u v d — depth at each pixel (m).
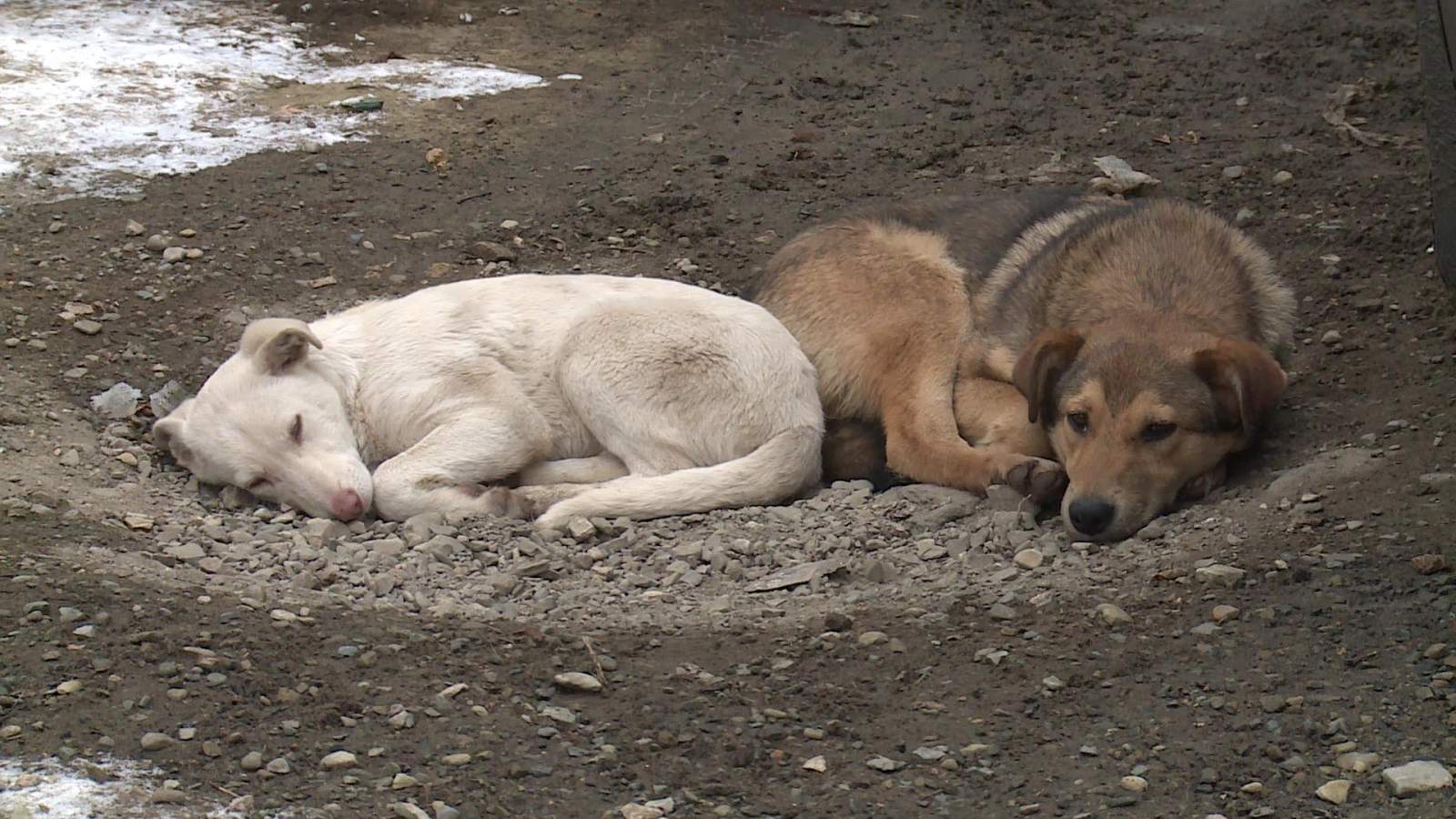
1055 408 7.61
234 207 11.19
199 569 6.68
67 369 8.77
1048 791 4.84
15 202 11.05
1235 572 6.25
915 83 15.01
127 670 5.37
